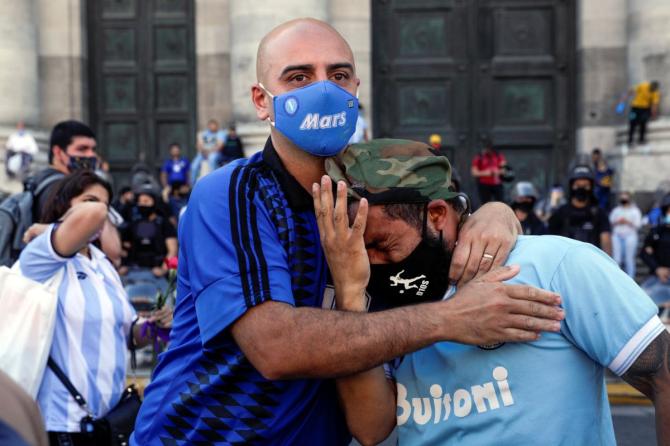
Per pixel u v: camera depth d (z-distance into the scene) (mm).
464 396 2172
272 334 2041
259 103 2326
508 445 2115
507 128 17438
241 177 2225
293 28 2236
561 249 2150
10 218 4547
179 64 17859
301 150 2246
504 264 2166
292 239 2184
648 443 6383
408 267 2182
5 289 3367
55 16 17484
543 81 17453
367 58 17047
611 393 7961
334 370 2043
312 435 2256
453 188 2223
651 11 15805
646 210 15578
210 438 2178
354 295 2115
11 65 16016
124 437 3518
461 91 17438
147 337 3779
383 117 17469
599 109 17000
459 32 17438
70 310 3502
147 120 17891
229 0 17094
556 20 17406
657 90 15523
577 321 2090
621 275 2111
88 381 3490
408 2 17422
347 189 2123
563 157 17391
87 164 5094
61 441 3439
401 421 2277
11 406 1171
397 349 2033
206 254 2150
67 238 3404
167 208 10078
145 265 9688
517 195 9914
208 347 2148
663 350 2045
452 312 2045
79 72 17594
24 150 15281
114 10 17922
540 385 2109
